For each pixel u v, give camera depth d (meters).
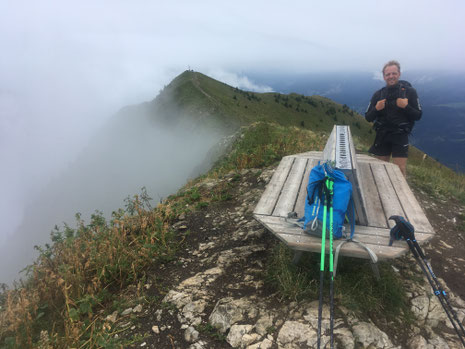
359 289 3.63
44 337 3.12
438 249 5.07
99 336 3.22
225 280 4.12
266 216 3.98
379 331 3.20
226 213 6.10
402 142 5.71
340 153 3.98
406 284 4.01
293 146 9.61
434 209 6.54
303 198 4.37
